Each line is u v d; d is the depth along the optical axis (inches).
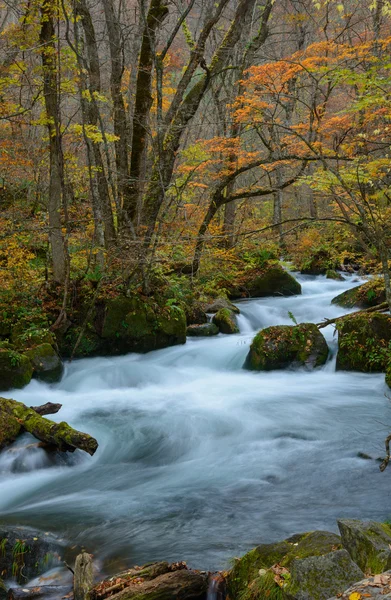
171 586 159.5
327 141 560.1
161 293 547.2
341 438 311.9
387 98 365.1
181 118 526.9
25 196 721.6
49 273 555.8
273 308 625.3
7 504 260.4
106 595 161.8
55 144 490.9
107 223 541.0
